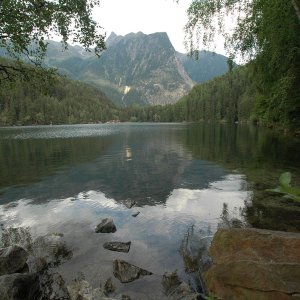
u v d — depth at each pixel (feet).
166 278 25.79
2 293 22.13
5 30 34.65
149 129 358.02
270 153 98.94
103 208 46.32
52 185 63.00
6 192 57.57
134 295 23.68
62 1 37.17
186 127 373.40
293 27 56.44
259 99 136.98
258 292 21.17
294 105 82.69
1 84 40.11
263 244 23.30
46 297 23.72
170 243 32.63
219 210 43.45
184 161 92.58
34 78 40.47
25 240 34.04
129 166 85.81
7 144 166.30
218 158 95.35
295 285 20.35
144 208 45.80
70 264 28.55
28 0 34.73
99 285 25.12
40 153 120.16
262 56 68.69
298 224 36.94
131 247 31.89
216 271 23.25
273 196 49.96
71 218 41.78
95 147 141.90
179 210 44.21
